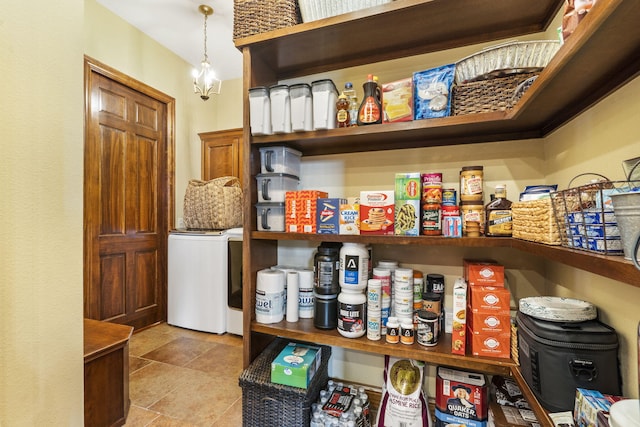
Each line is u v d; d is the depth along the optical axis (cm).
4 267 73
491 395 122
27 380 78
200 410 151
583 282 96
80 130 91
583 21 58
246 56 137
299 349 140
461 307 111
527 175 127
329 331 131
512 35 125
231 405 156
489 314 109
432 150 141
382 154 150
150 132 280
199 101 337
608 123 81
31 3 78
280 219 142
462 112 111
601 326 82
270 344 156
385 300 129
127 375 139
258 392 128
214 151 333
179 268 271
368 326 124
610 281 82
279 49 139
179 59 309
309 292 145
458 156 137
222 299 255
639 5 50
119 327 146
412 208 120
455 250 138
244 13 134
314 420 124
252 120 134
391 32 126
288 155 148
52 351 83
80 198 91
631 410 56
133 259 263
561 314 85
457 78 112
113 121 246
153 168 284
